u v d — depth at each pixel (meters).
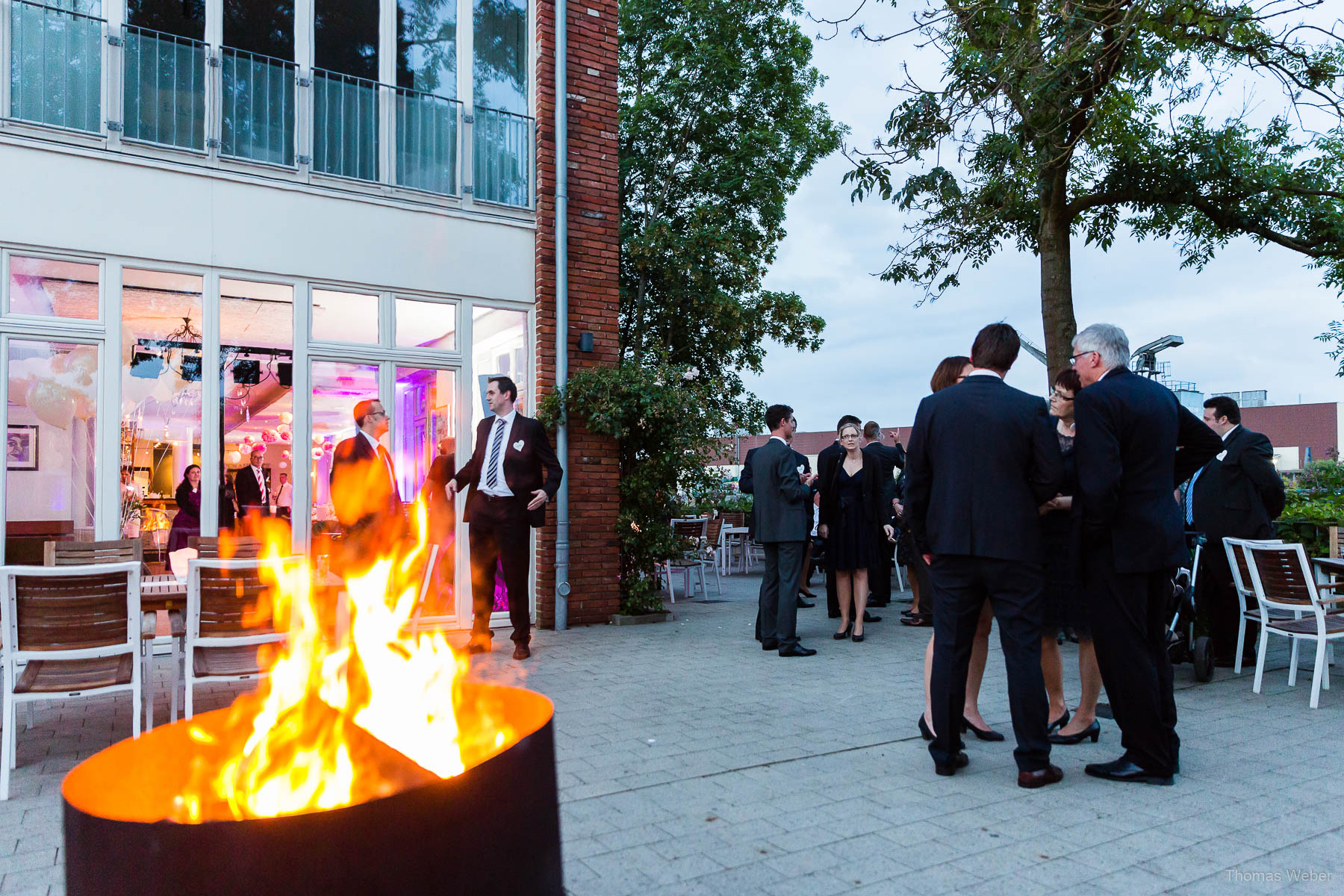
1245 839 3.10
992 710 5.05
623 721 4.81
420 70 7.95
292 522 7.19
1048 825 3.26
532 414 8.38
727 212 14.62
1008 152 7.80
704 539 10.79
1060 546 4.54
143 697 5.64
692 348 14.84
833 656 6.73
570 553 8.22
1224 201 10.05
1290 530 8.56
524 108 8.52
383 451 6.91
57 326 6.30
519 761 1.81
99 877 1.48
